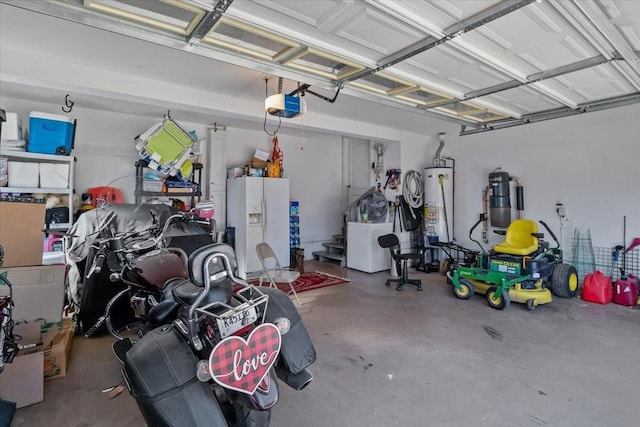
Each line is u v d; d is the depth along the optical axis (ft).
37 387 7.13
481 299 14.65
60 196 14.19
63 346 8.29
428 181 20.61
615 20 7.45
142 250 8.59
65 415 6.77
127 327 10.80
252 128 21.13
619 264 14.69
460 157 20.67
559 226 16.47
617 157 14.67
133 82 11.68
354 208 21.26
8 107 14.43
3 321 6.04
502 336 10.63
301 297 14.99
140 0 6.68
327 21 7.34
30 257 9.25
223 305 4.82
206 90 13.16
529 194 17.54
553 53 9.04
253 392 4.58
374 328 11.35
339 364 8.86
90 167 16.48
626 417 6.64
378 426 6.44
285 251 20.01
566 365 8.75
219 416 4.34
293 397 7.40
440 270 19.75
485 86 11.32
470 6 6.87
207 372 4.14
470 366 8.73
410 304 13.97
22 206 9.24
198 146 18.28
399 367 8.69
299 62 9.58
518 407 7.00
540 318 12.24
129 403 7.19
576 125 15.84
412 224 20.92
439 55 8.98
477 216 19.84
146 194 16.55
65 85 10.67
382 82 11.24
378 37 8.00
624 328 11.23
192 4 6.52
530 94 12.34
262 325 4.66
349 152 25.23
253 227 18.78
